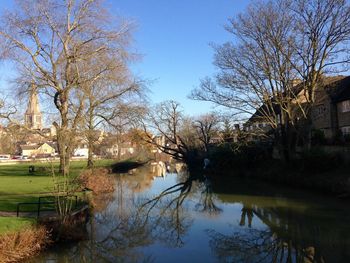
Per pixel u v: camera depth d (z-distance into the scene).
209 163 59.84
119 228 22.02
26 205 21.27
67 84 38.44
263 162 48.97
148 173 61.69
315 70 36.84
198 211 27.62
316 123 50.12
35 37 37.59
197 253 17.30
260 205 28.38
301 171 37.03
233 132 48.34
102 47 39.00
